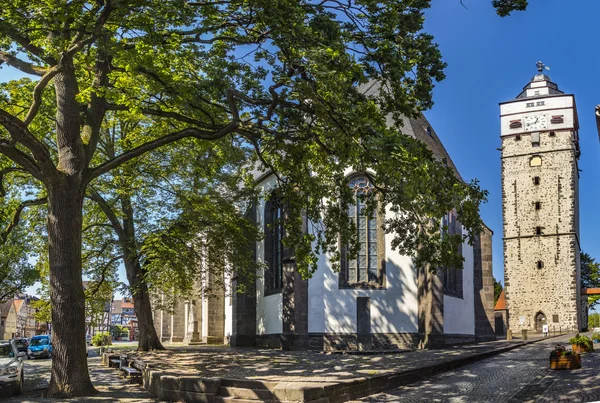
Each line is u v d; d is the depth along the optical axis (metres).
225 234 30.14
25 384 20.80
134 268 31.78
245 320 38.81
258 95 18.27
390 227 18.80
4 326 112.75
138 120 26.70
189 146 26.48
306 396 13.48
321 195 19.25
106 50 15.36
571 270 60.50
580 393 14.20
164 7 14.55
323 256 33.34
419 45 16.48
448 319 35.12
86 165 17.58
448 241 17.03
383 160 15.14
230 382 14.79
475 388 15.90
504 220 64.62
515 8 14.92
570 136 62.53
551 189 62.62
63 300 16.58
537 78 66.25
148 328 32.03
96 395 16.44
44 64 18.95
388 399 14.74
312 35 14.55
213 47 17.95
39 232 31.14
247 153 29.20
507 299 63.28
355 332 32.78
